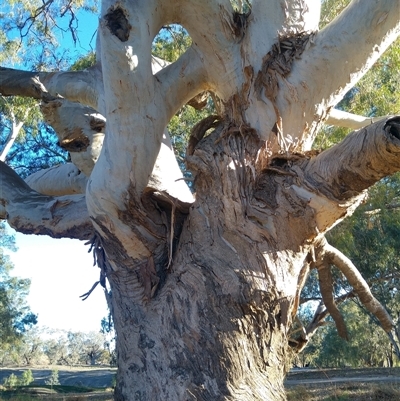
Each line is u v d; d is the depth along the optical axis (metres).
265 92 4.01
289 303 3.81
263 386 3.72
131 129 3.91
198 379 3.72
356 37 3.81
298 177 3.66
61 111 4.86
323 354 28.20
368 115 9.51
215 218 3.88
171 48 9.44
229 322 3.73
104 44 3.76
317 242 4.18
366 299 4.97
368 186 3.43
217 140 3.98
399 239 13.31
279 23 4.11
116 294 4.23
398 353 15.55
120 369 4.11
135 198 4.04
